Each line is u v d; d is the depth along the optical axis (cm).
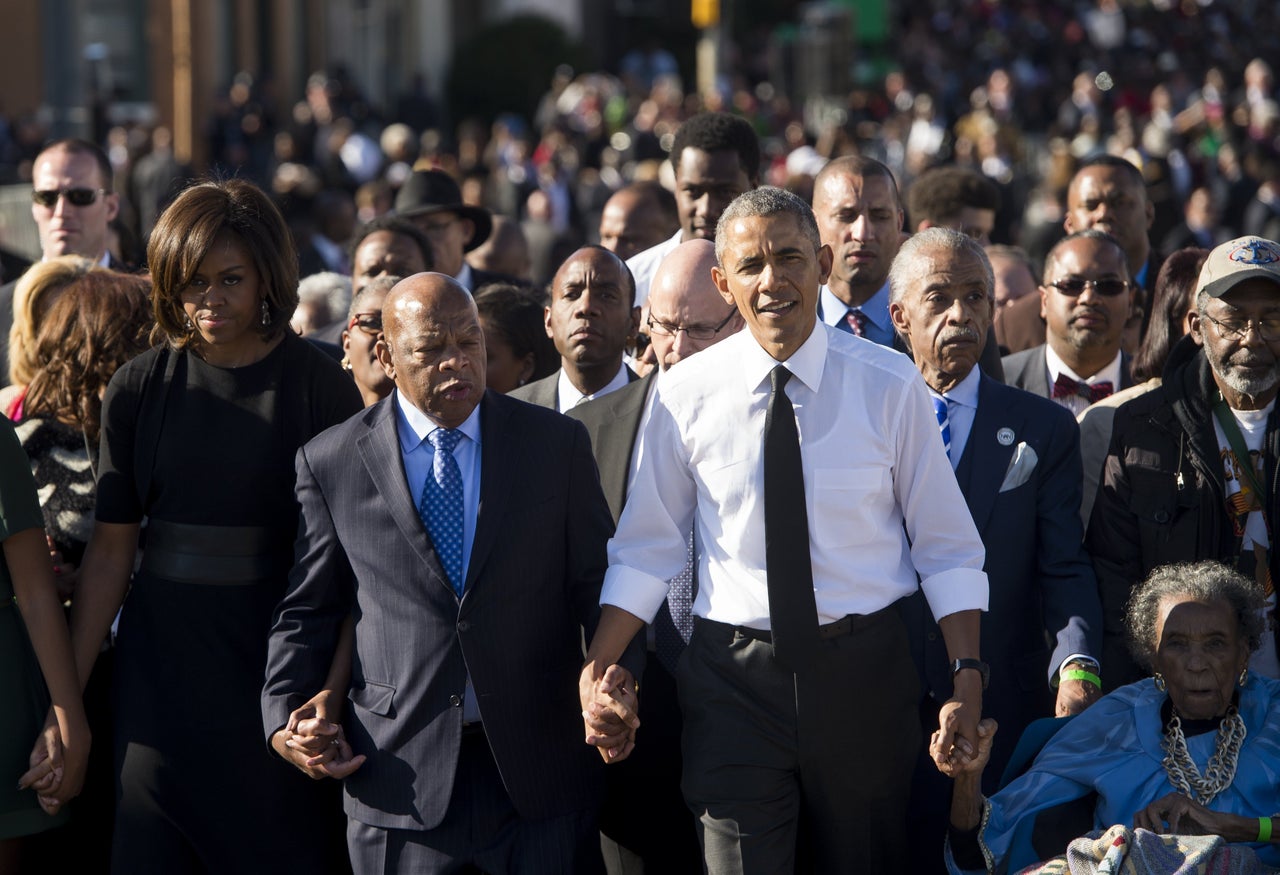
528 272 3375
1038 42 16225
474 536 1605
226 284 1656
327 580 1642
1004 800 1658
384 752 1605
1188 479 1775
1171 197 5069
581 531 1650
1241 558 1762
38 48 9394
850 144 7081
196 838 1678
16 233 3569
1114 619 1800
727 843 1538
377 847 1616
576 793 1650
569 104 12638
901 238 2300
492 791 1619
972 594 1551
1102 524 1825
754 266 1500
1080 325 2158
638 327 2108
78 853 1820
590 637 1641
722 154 2405
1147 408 1816
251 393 1692
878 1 15025
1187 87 13288
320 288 2755
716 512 1552
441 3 14588
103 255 2611
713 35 9225
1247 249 1720
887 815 1584
